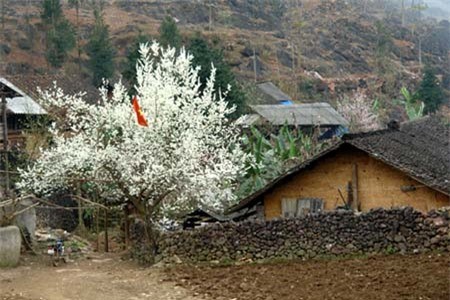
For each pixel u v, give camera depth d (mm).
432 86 56188
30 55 72250
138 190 20031
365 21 104125
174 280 15984
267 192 21375
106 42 66688
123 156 20672
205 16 98125
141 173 20562
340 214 17078
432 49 94562
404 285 13203
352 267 15461
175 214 23547
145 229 19219
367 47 94562
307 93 76375
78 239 24000
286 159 27453
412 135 23922
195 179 20375
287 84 75312
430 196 18688
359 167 19922
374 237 16734
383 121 57219
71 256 20734
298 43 92875
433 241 16266
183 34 81312
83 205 26734
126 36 82250
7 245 18828
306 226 17297
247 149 28031
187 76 22438
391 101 71125
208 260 17875
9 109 32031
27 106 31719
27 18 80750
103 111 22281
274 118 42750
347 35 96750
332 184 20344
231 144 24766
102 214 27141
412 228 16500
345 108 51938
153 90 21359
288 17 103875
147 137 20906
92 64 66125
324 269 15609
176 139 20891
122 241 24547
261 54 85250
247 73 78875
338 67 88250
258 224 17656
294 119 40688
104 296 14922
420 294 12375
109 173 21812
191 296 14234
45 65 70562
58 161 21891
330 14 105062
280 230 17469
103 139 22000
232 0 104062
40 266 19156
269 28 99312
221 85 40688
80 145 21625
